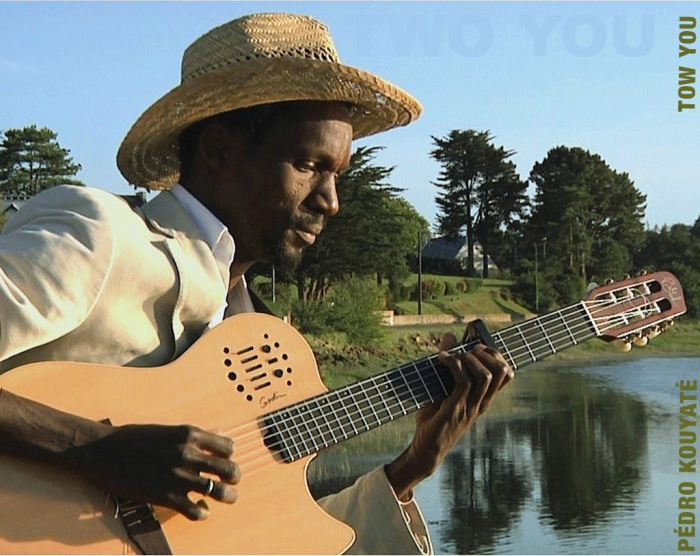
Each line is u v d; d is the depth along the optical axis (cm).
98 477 237
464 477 1845
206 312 265
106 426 241
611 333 319
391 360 3906
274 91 265
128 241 247
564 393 3105
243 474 262
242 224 273
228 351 270
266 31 270
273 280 4541
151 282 252
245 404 268
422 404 291
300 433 272
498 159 8844
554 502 1611
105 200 249
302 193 272
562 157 8669
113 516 241
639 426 2412
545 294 7525
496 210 8844
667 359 4212
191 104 269
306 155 270
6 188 7494
